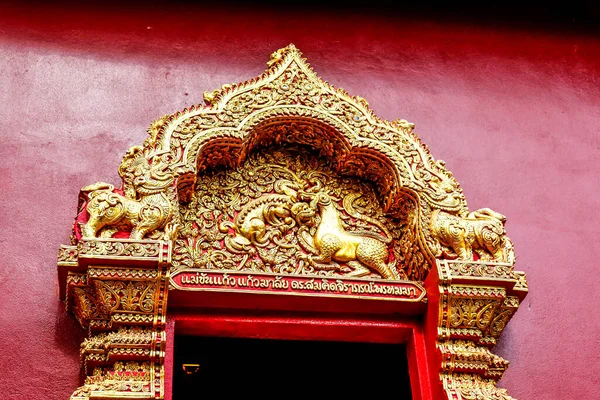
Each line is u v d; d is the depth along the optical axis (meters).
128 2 6.35
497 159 6.05
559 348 5.29
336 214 5.32
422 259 5.03
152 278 4.52
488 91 6.43
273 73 5.55
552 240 5.75
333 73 6.29
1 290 4.83
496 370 4.79
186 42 6.21
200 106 5.31
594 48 6.96
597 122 6.45
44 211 5.17
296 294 4.83
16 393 4.52
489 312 4.82
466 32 6.79
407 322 5.02
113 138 5.57
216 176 5.34
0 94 5.60
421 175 5.23
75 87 5.75
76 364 4.66
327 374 6.10
